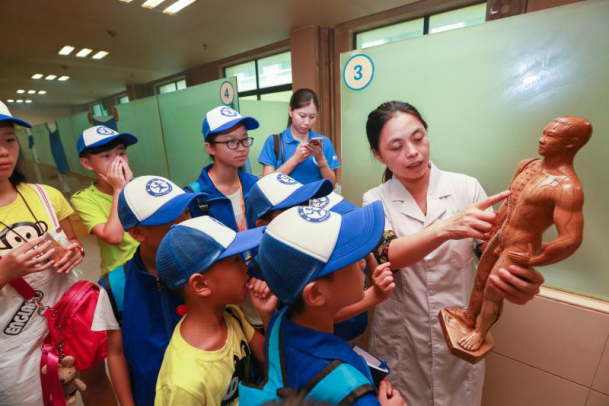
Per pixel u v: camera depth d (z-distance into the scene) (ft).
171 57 19.12
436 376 3.27
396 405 2.05
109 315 2.81
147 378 2.57
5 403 3.25
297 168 6.53
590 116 3.17
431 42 3.98
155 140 11.71
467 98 3.87
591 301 3.41
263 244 1.87
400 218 3.39
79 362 3.25
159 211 2.61
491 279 2.06
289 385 1.85
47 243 3.04
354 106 4.92
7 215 3.42
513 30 3.41
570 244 1.75
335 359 1.80
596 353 3.36
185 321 2.34
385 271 2.37
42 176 30.32
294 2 11.27
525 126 3.57
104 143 4.75
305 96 6.45
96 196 4.93
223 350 2.27
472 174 4.05
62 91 31.37
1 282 2.88
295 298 1.78
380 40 13.55
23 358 3.25
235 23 13.30
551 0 7.91
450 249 3.13
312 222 1.75
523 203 1.96
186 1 11.03
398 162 2.95
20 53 16.89
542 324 3.67
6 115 3.18
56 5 10.97
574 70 3.16
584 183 3.31
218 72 20.99
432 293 3.20
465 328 2.37
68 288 3.69
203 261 2.04
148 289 2.62
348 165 5.26
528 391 3.93
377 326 3.70
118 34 14.38
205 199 4.43
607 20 2.91
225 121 4.43
